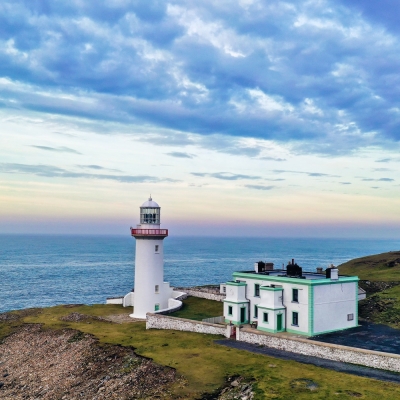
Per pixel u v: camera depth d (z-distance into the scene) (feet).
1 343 170.50
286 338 130.00
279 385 100.17
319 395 93.81
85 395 112.98
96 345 145.18
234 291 164.76
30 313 211.00
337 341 134.31
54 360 143.23
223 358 123.03
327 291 147.74
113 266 646.33
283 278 151.94
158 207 199.31
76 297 359.25
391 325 157.17
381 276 252.42
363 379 102.78
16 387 129.59
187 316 180.75
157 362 122.52
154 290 197.36
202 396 100.22
